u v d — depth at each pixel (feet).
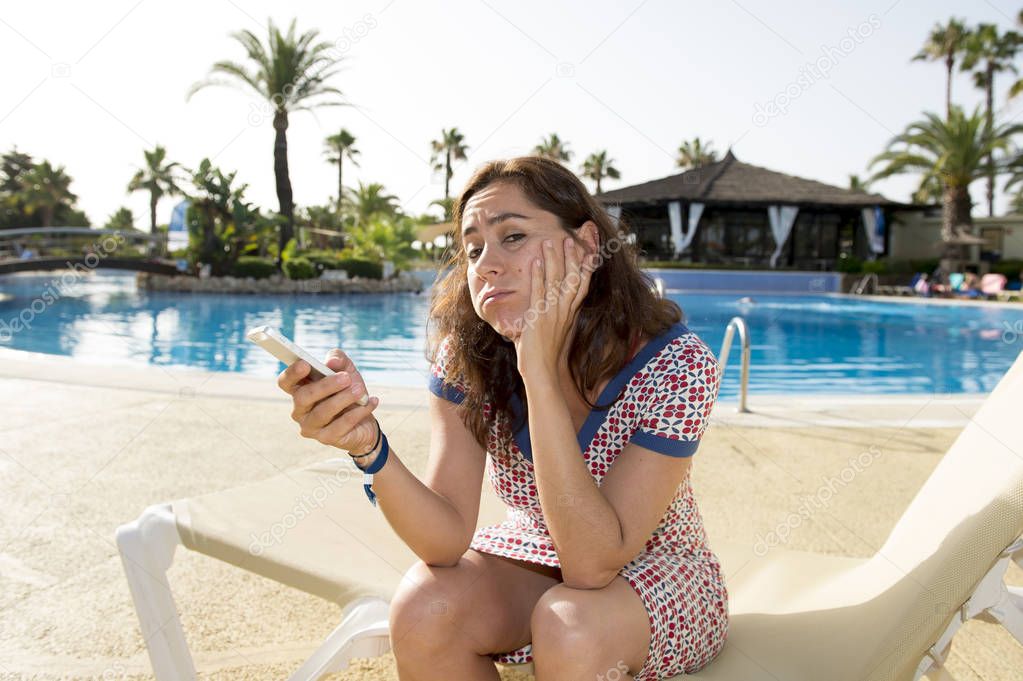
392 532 5.32
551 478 3.54
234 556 4.88
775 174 85.76
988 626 6.76
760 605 4.84
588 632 3.33
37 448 11.51
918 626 3.71
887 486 10.52
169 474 10.39
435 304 4.62
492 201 3.84
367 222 92.58
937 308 53.83
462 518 4.05
